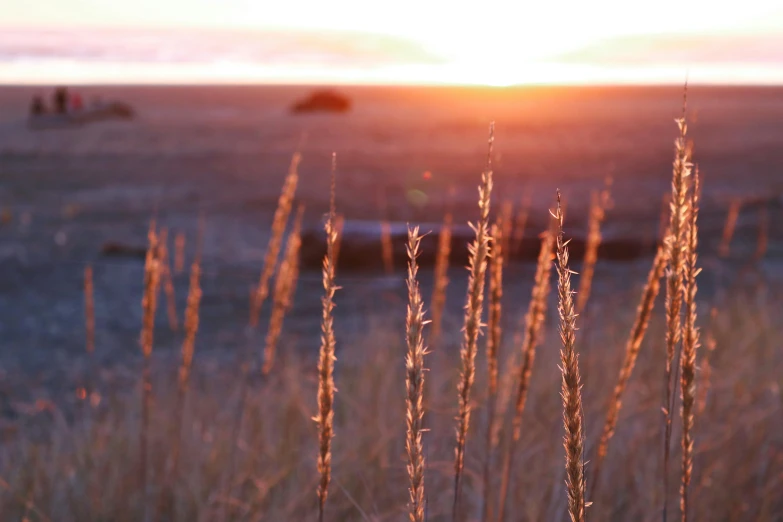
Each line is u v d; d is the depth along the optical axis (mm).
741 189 20781
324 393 1457
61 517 3342
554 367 4543
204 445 3943
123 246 12195
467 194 19281
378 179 22516
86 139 35719
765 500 3049
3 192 20094
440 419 3670
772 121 50188
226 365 6586
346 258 10250
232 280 10359
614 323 5609
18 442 4672
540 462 3309
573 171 24547
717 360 4453
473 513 2938
